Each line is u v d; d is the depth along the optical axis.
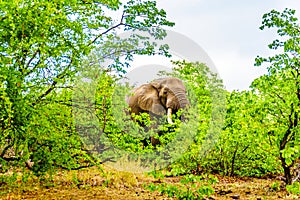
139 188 10.85
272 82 10.30
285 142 10.37
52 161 8.07
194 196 8.96
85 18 8.86
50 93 8.14
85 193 9.81
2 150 8.34
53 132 7.98
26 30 7.54
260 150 11.68
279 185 11.39
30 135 7.68
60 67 8.20
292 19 10.70
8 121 7.16
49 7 7.39
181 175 12.84
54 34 7.98
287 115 10.41
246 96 11.18
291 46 10.40
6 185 9.20
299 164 11.47
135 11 9.97
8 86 7.13
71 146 8.39
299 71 10.30
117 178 11.14
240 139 11.77
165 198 9.63
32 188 9.67
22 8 7.23
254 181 13.48
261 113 10.41
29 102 7.51
